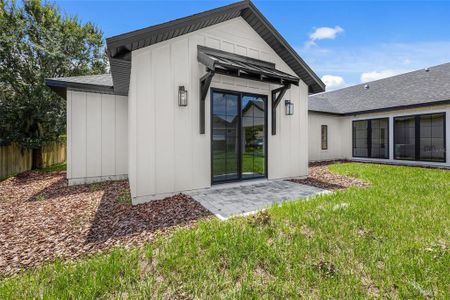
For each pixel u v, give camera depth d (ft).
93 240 10.13
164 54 16.34
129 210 14.11
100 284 6.77
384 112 38.34
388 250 8.52
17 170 32.68
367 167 31.60
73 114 24.44
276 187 19.95
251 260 7.89
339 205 13.61
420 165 33.81
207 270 7.46
